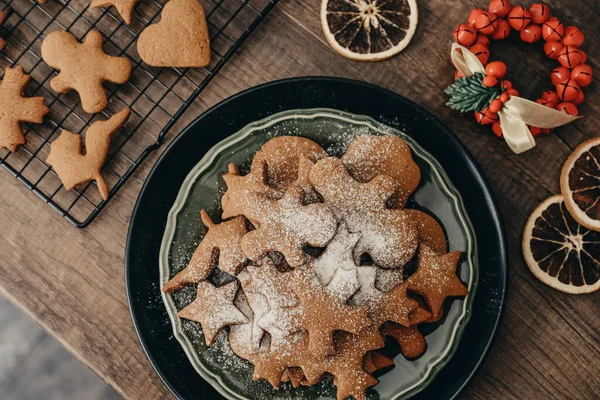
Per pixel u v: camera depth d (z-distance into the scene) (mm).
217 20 639
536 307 623
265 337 583
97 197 641
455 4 631
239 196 582
